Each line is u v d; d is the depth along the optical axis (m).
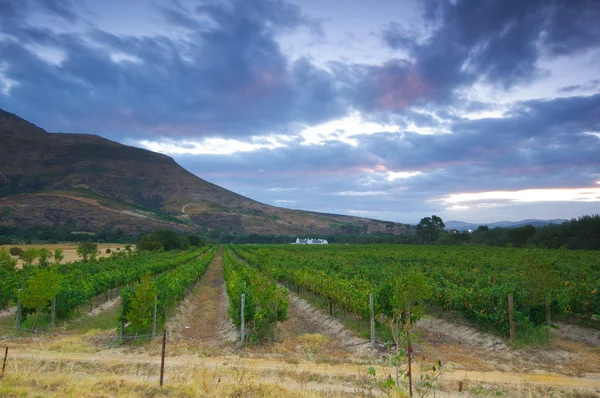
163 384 9.65
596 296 16.95
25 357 12.27
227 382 9.92
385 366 11.66
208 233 198.25
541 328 14.98
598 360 12.56
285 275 33.00
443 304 18.78
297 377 10.80
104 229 155.88
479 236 97.69
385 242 126.25
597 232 71.44
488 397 9.45
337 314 20.20
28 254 43.16
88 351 13.35
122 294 16.19
